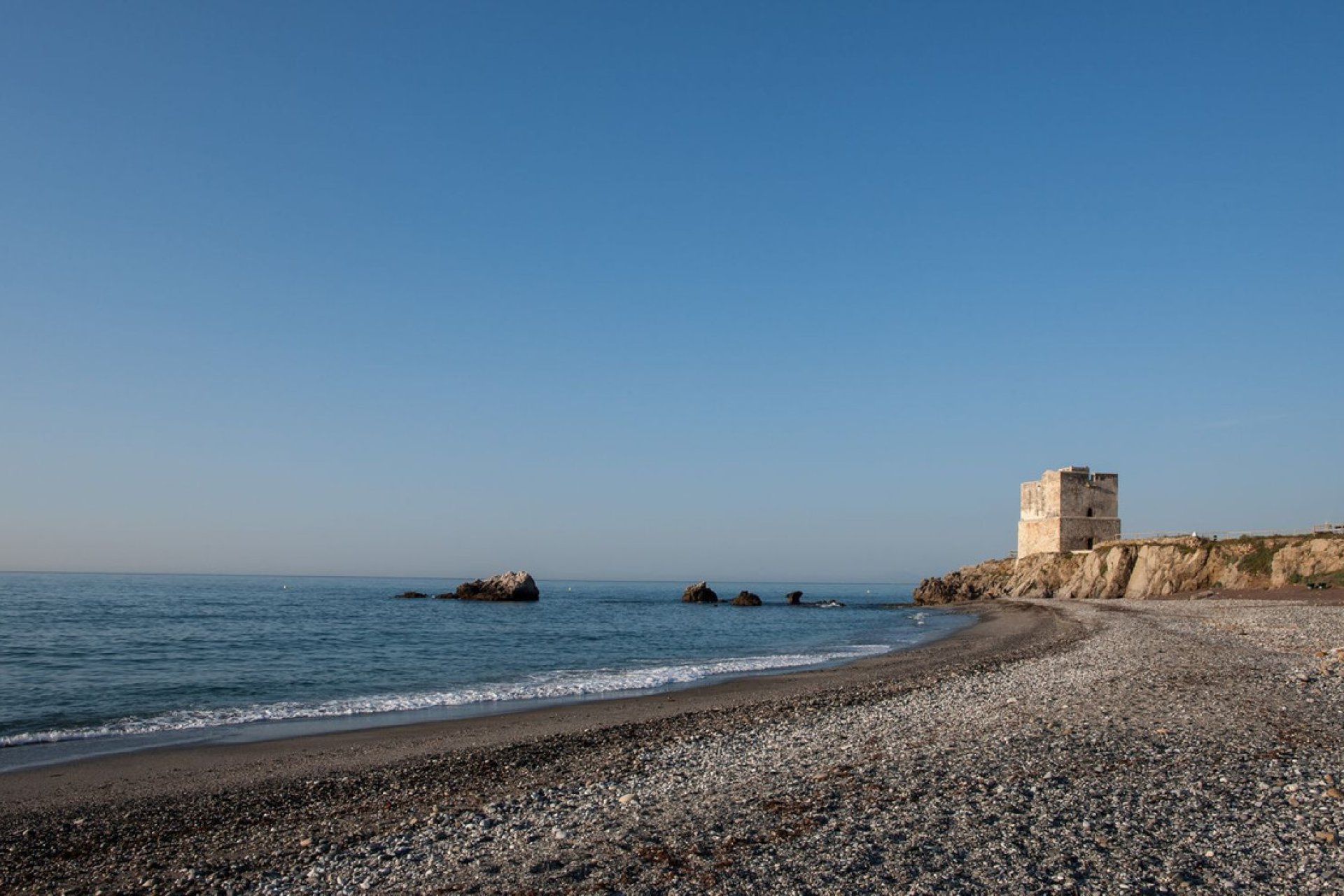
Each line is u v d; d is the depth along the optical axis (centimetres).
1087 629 4716
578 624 7525
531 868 1017
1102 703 1991
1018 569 10444
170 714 2548
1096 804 1171
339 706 2695
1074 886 897
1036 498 10412
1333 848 978
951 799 1216
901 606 11969
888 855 998
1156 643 3406
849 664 3853
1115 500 10181
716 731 2059
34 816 1420
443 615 8588
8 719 2448
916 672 3284
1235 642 3394
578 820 1225
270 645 4956
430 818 1307
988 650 4056
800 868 969
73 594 12262
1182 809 1141
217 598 11606
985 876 927
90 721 2417
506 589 12338
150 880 1087
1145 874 922
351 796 1530
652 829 1148
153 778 1703
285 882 1042
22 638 5053
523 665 4094
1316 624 3941
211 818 1395
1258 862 948
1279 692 2072
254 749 2009
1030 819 1116
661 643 5566
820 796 1264
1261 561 7200
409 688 3192
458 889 966
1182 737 1580
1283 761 1388
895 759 1504
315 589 19225
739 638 6034
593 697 2892
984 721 1852
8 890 1069
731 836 1094
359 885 1009
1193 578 7706
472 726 2323
